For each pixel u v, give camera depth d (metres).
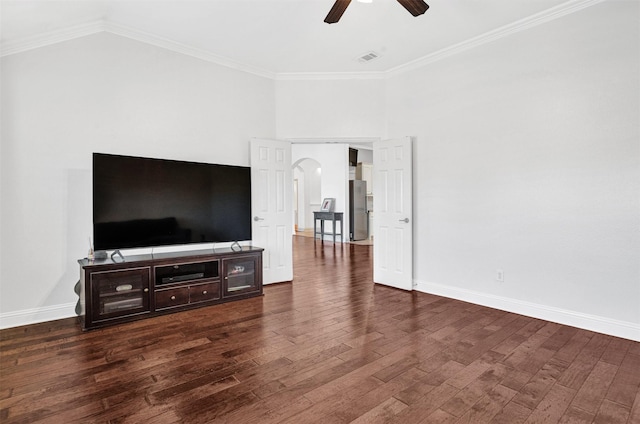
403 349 2.54
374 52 4.05
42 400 1.87
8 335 2.79
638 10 2.72
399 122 4.48
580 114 3.00
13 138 3.02
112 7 3.08
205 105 4.10
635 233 2.75
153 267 3.21
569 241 3.08
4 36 2.85
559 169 3.13
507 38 3.46
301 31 3.56
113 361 2.33
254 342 2.66
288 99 4.73
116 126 3.50
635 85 2.74
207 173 3.85
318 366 2.27
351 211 9.55
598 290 2.92
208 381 2.07
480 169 3.69
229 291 3.73
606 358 2.41
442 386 2.03
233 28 3.50
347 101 4.69
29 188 3.09
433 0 2.98
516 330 2.94
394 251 4.44
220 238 3.96
